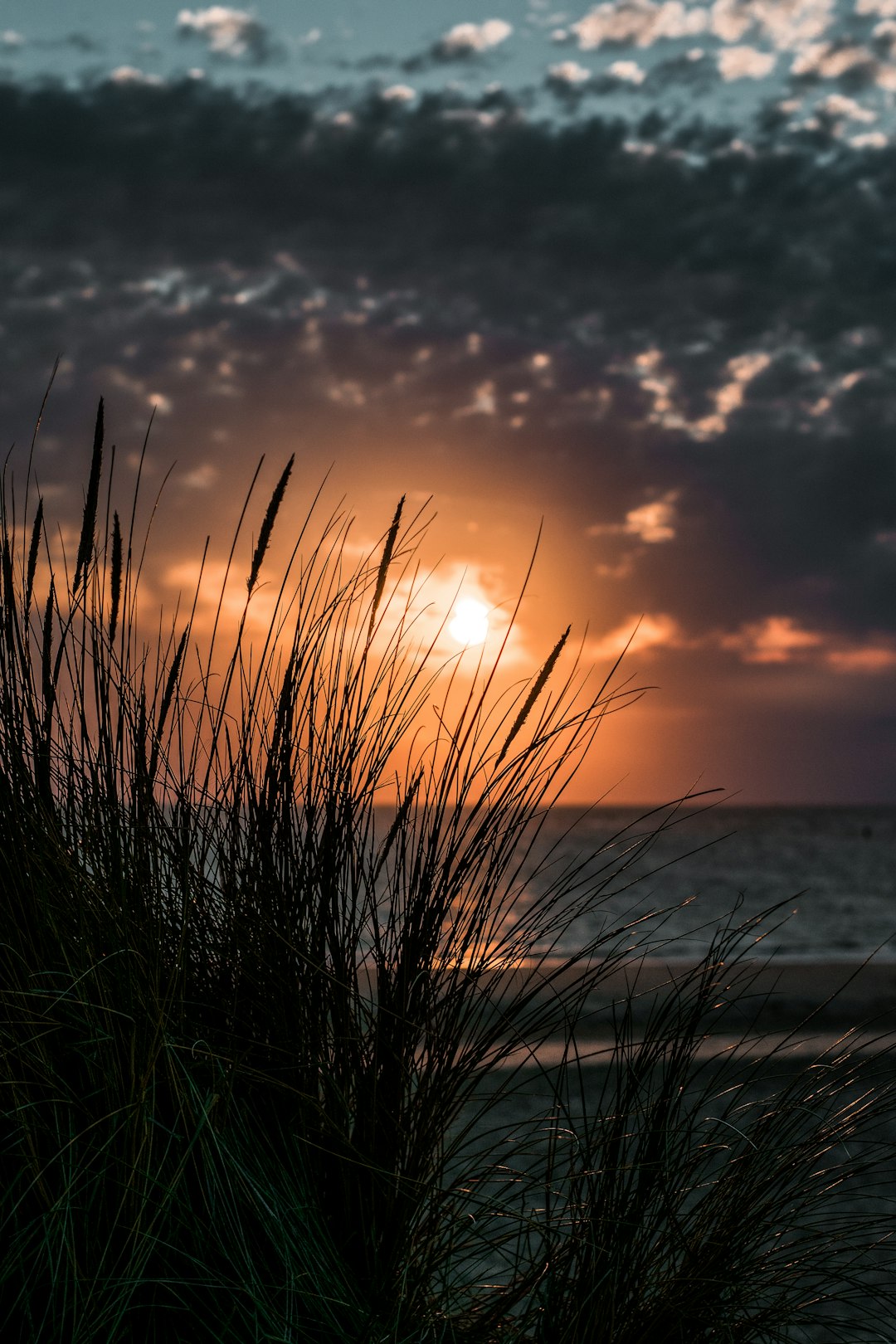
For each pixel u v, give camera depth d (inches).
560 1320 64.6
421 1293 63.8
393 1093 65.9
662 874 1593.3
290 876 69.6
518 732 67.6
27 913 63.2
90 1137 58.7
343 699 71.8
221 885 69.2
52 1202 56.0
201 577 72.3
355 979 67.4
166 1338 56.1
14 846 63.6
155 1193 57.9
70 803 68.1
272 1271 59.3
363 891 69.4
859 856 2267.5
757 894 1238.9
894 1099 71.8
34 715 67.4
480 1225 66.8
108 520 71.0
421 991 67.3
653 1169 65.9
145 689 71.4
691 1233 66.4
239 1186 59.5
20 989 60.3
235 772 71.0
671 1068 67.5
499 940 67.1
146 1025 59.6
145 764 67.7
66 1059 61.1
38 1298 55.7
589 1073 170.9
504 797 68.4
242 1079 65.0
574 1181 67.7
